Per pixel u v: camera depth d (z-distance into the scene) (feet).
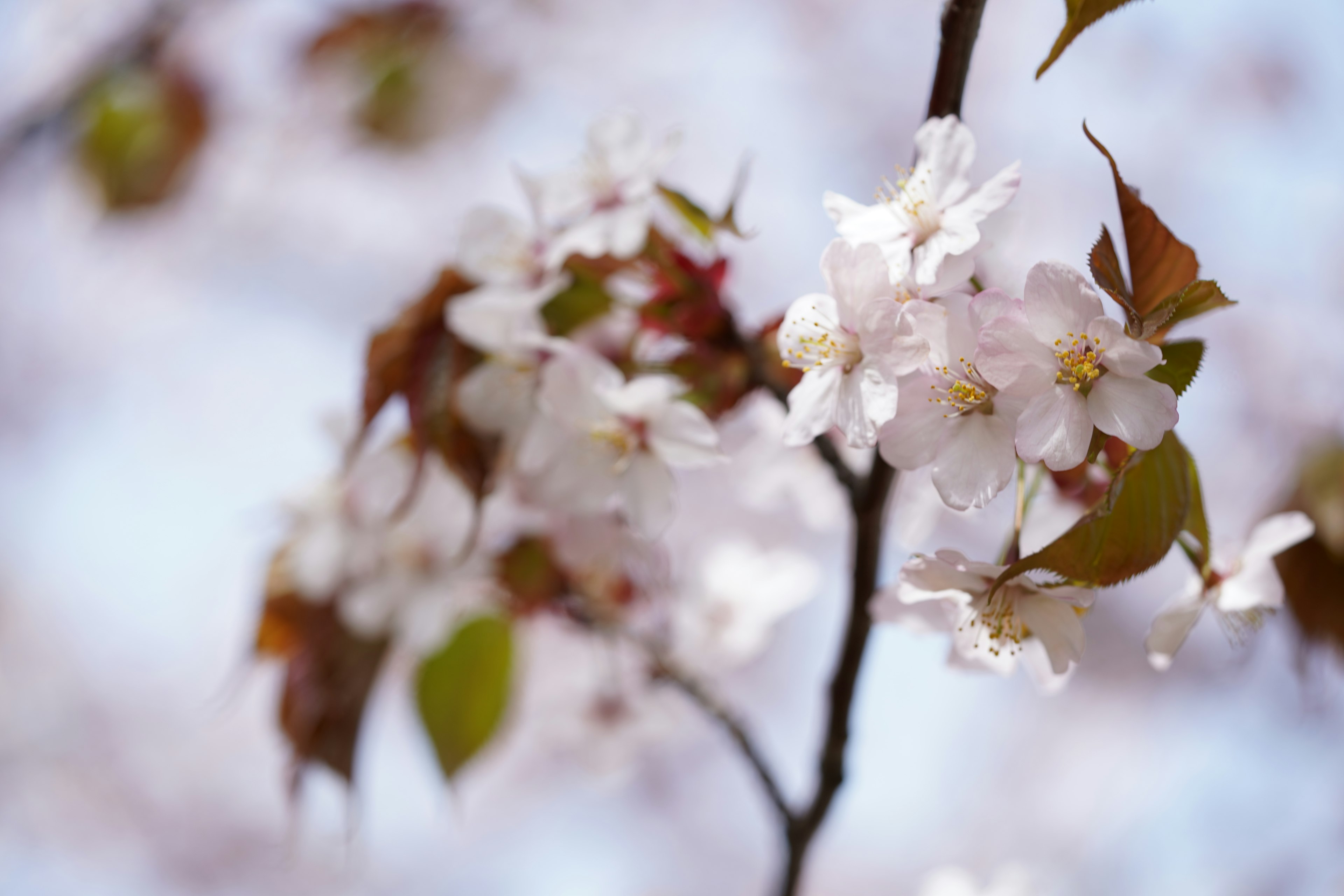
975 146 2.32
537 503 2.54
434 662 2.77
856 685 2.56
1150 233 2.28
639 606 2.79
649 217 2.51
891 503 2.65
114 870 8.87
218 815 8.93
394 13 5.59
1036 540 2.43
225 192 7.13
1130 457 2.23
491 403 2.55
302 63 5.56
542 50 7.32
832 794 2.61
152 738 9.12
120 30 4.82
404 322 2.58
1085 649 2.31
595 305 2.58
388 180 7.70
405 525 2.68
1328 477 2.72
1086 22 2.21
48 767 8.94
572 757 3.03
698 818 9.12
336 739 2.72
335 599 2.73
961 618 2.30
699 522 8.11
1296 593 2.72
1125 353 2.23
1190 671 7.50
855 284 2.30
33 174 5.90
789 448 2.90
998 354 2.24
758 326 2.65
